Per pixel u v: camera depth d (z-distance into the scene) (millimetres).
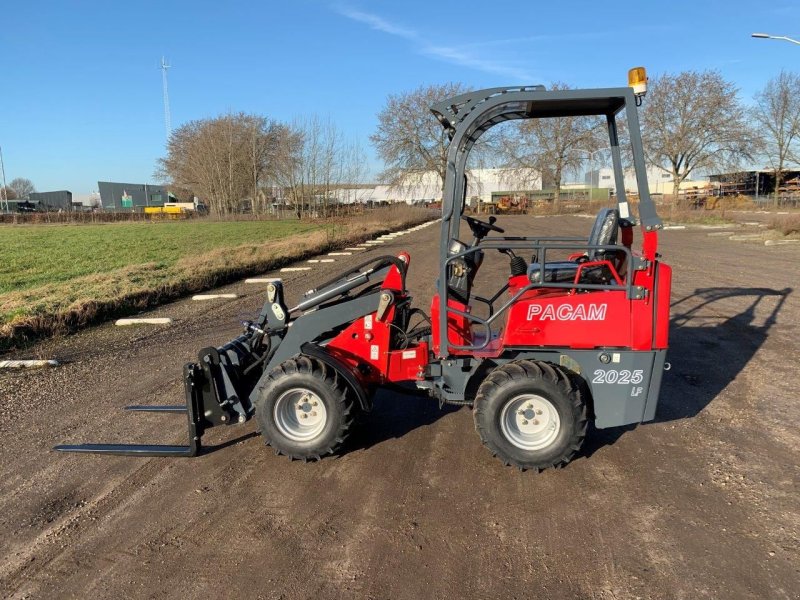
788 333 7539
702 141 47125
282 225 38094
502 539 3252
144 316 9781
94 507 3717
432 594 2818
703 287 11117
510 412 3965
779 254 16453
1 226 45094
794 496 3611
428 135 54719
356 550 3188
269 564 3088
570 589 2828
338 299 4641
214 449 4562
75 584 2973
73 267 16219
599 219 4449
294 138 42938
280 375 4141
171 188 82000
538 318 4000
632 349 3920
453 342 4293
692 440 4465
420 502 3666
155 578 3000
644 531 3285
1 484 4047
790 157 49531
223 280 13656
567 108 4289
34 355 7359
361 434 4746
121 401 5660
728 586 2812
